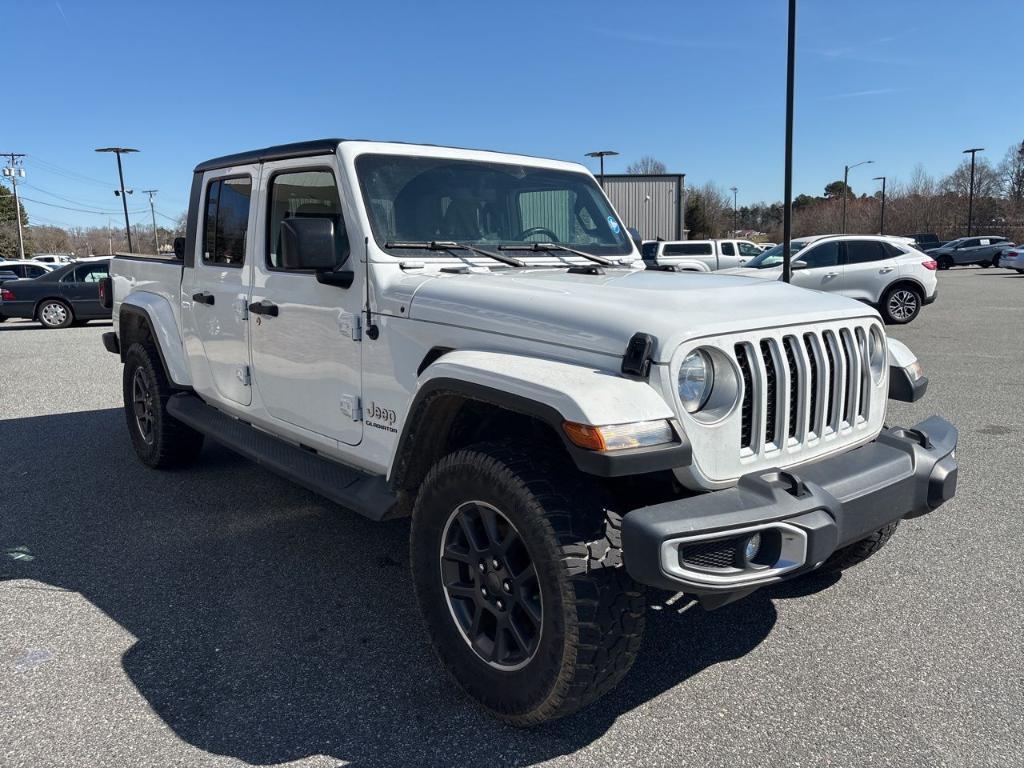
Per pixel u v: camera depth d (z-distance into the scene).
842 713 2.69
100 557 4.07
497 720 2.65
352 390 3.42
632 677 2.95
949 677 2.90
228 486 5.23
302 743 2.54
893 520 2.71
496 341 2.75
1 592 3.68
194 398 5.15
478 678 2.66
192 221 4.72
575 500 2.39
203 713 2.71
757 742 2.54
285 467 3.69
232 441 4.21
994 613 3.39
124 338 5.84
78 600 3.59
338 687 2.87
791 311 2.72
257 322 4.03
